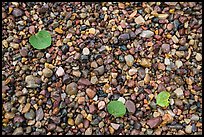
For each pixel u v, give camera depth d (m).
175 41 1.10
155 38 1.10
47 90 1.03
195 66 1.08
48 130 0.99
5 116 0.99
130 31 1.10
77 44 1.08
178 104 1.03
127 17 1.12
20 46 1.07
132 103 1.02
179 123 1.01
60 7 1.13
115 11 1.13
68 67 1.05
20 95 1.01
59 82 1.03
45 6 1.12
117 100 1.02
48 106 1.01
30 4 1.13
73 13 1.12
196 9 1.15
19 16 1.10
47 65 1.05
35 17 1.11
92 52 1.07
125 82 1.05
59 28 1.10
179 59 1.08
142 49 1.08
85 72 1.05
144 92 1.04
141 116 1.01
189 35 1.11
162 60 1.08
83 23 1.11
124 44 1.09
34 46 1.06
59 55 1.06
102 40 1.09
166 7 1.14
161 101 1.02
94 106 1.01
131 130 1.00
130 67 1.06
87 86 1.04
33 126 0.99
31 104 1.01
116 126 1.00
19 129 0.98
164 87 1.04
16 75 1.03
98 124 1.00
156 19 1.12
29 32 1.09
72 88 1.02
